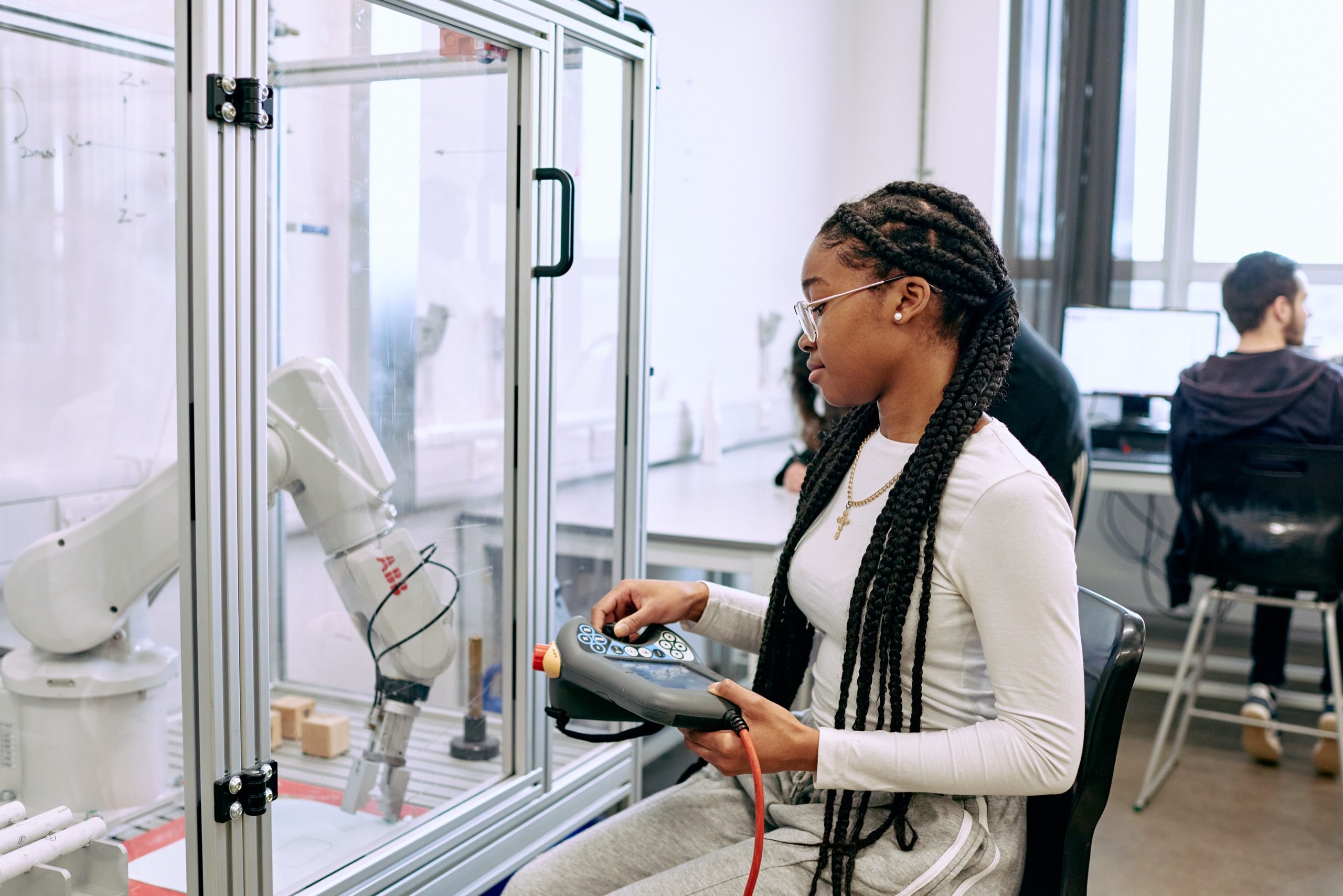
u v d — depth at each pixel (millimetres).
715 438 3000
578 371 1630
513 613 1489
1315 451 2375
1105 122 3754
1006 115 3910
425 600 1449
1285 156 3771
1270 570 2449
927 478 931
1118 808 2441
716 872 939
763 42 3398
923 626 925
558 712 1046
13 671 1258
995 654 897
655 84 1721
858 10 4082
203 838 1032
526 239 1423
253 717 1056
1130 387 3588
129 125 1466
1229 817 2389
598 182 1609
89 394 1443
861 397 1023
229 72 973
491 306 1436
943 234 958
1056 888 1028
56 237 1388
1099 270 3801
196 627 1005
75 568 1263
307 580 1434
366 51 1274
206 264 965
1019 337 1866
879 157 4117
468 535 1489
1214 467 2512
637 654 1017
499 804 1478
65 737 1262
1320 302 3773
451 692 1491
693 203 3049
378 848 1306
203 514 988
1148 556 3920
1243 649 3629
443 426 1460
